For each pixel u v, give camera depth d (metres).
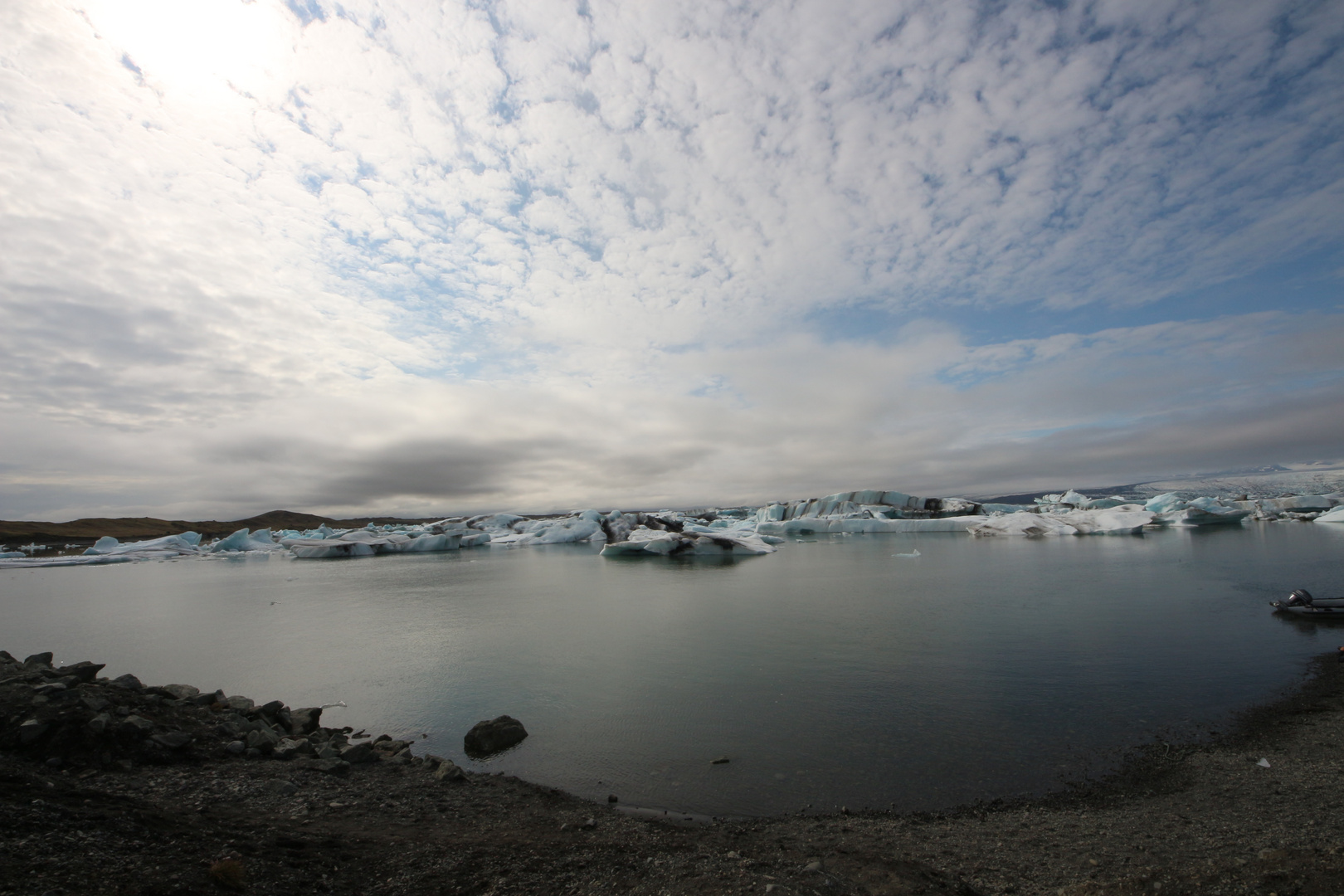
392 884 4.32
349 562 49.94
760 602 22.39
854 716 9.74
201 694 8.71
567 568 39.06
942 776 7.46
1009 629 15.82
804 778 7.55
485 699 11.32
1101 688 10.61
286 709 9.34
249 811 5.52
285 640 17.53
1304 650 12.47
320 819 5.59
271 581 35.72
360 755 7.62
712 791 7.24
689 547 44.78
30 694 6.75
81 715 6.58
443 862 4.77
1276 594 19.39
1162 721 8.97
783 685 11.61
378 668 13.97
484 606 23.64
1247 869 4.42
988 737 8.66
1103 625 15.81
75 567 51.16
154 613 23.69
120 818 4.38
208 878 3.81
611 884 4.36
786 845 5.52
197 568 47.66
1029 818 6.21
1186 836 5.52
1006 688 10.84
